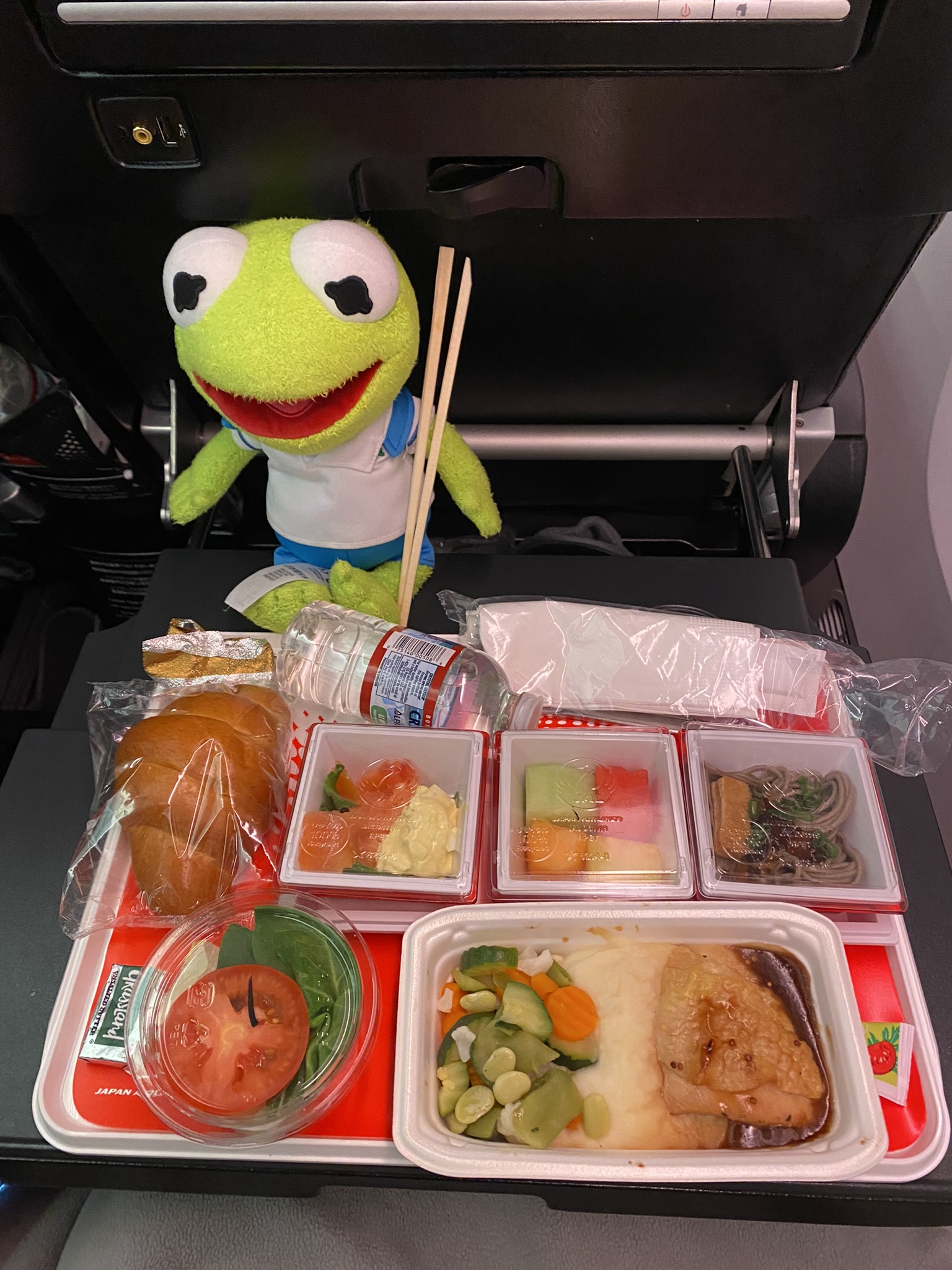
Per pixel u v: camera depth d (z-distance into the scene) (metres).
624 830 0.69
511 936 0.63
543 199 0.73
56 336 0.85
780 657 0.78
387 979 0.65
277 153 0.68
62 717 0.82
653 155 0.67
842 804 0.69
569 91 0.62
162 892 0.65
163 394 0.97
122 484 1.04
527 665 0.80
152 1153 0.59
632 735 0.71
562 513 1.09
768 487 0.99
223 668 0.79
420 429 0.75
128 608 1.25
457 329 0.69
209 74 0.62
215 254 0.63
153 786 0.66
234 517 1.04
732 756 0.73
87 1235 0.69
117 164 0.69
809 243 0.77
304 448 0.71
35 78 0.62
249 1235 0.68
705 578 0.88
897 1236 0.67
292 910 0.63
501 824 0.67
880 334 1.14
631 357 0.90
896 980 0.65
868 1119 0.54
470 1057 0.59
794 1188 0.57
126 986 0.65
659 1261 0.66
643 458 0.98
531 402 0.97
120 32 0.59
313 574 0.84
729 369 0.91
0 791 0.76
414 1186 0.60
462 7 0.57
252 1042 0.57
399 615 0.83
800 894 0.64
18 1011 0.65
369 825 0.68
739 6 0.57
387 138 0.66
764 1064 0.57
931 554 0.98
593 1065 0.58
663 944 0.63
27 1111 0.61
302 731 0.78
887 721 0.79
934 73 0.60
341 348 0.64
